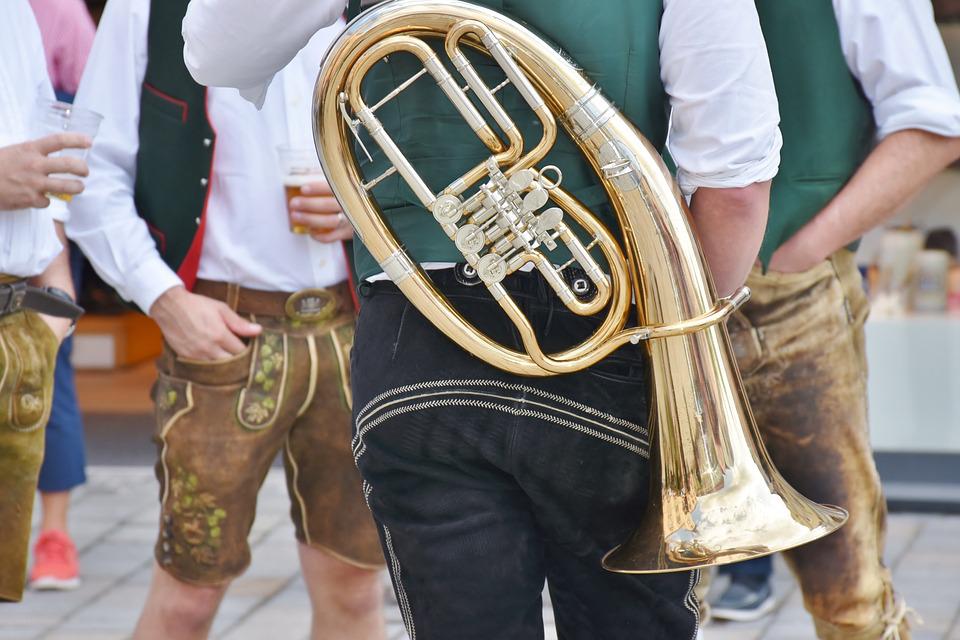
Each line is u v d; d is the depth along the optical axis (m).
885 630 5.25
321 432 5.86
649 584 3.71
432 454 3.53
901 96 5.03
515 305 3.39
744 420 3.45
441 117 3.46
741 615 7.92
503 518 3.58
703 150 3.36
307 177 5.52
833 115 5.02
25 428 5.11
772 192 5.06
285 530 9.82
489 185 3.38
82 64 6.89
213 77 3.72
